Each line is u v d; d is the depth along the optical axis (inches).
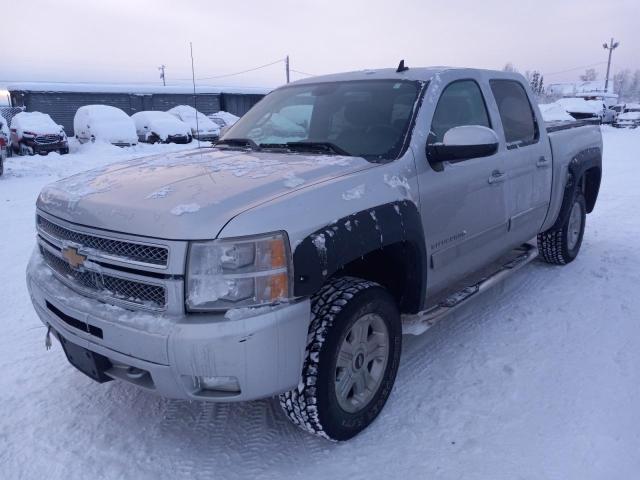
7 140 622.8
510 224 156.2
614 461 98.5
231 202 91.4
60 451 105.8
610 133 1107.3
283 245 88.4
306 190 97.1
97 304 95.7
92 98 1045.8
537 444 104.0
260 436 109.6
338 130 131.9
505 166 148.7
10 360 140.9
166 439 109.3
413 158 118.6
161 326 86.5
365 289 102.7
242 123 159.0
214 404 121.3
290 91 159.0
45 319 110.7
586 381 125.1
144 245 89.1
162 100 1118.4
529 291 181.0
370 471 98.7
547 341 145.3
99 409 119.8
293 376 92.0
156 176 110.2
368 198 103.9
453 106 138.6
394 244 111.7
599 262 209.8
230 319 85.3
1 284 196.1
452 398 120.0
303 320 91.2
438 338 148.8
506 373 129.6
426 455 102.3
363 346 108.3
